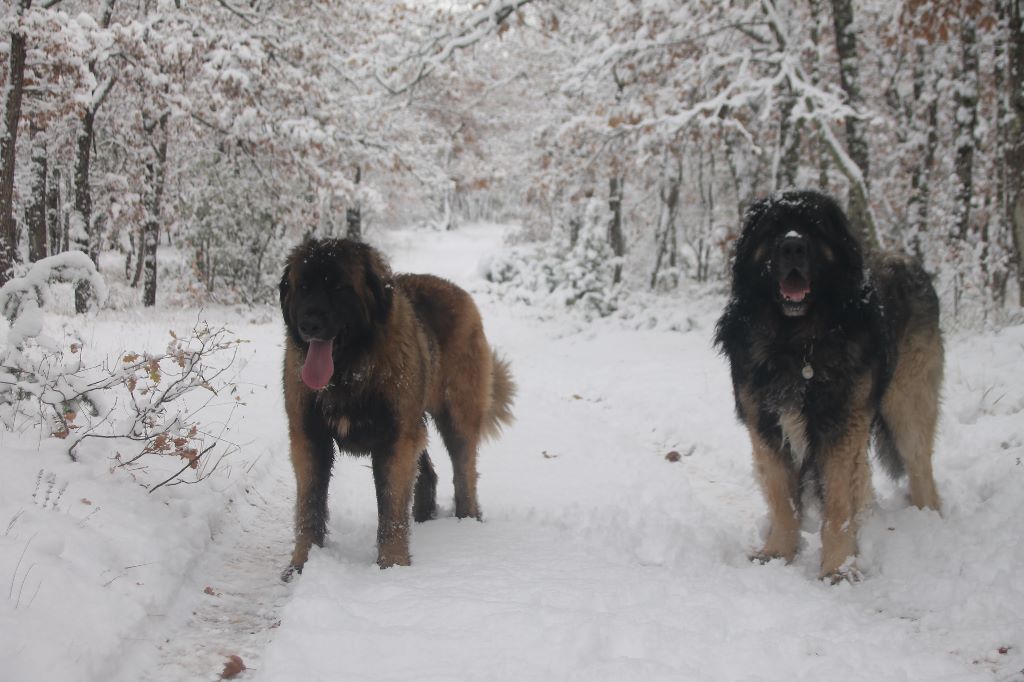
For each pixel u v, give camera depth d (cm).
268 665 301
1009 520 364
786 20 981
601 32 1027
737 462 486
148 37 1007
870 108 1261
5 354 383
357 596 331
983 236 1124
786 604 327
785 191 366
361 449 365
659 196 1948
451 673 293
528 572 346
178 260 1764
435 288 408
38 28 779
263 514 406
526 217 1950
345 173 1389
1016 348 574
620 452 505
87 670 291
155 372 375
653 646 304
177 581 335
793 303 354
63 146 1329
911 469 396
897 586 345
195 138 1223
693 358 858
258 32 1192
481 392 412
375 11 1330
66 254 397
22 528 323
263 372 618
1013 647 308
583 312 1268
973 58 1046
